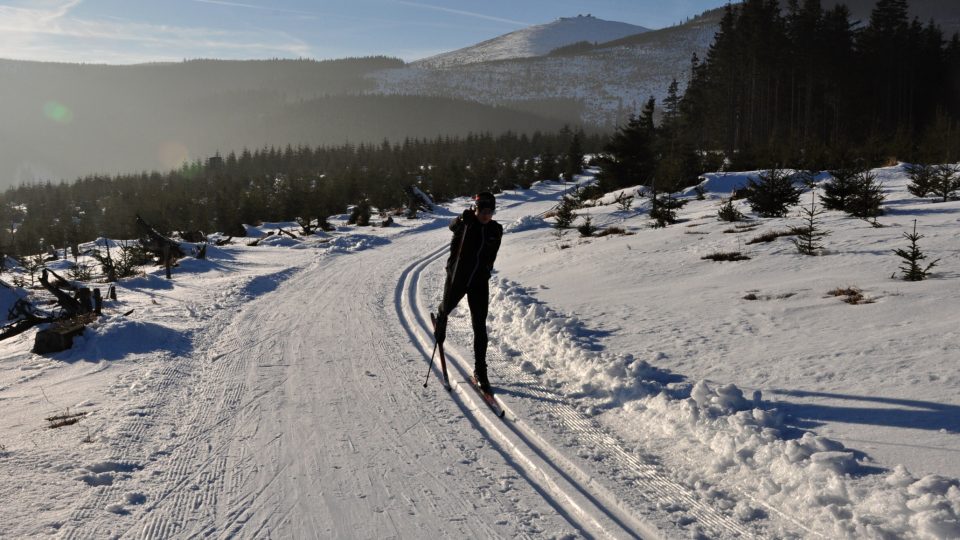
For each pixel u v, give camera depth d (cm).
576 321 769
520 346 720
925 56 6925
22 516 343
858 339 582
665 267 1155
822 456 356
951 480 319
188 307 1015
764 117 6681
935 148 2656
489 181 5862
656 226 1961
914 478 331
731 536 321
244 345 764
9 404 548
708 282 974
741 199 2350
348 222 3522
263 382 610
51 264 2438
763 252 1136
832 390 473
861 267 912
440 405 541
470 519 352
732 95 6525
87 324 812
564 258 1458
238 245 2397
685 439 436
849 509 319
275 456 436
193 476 405
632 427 473
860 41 6844
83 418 505
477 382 575
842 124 5850
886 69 6569
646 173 3666
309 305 1037
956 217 1295
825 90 6225
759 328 673
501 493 383
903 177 2408
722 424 432
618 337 700
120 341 757
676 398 491
